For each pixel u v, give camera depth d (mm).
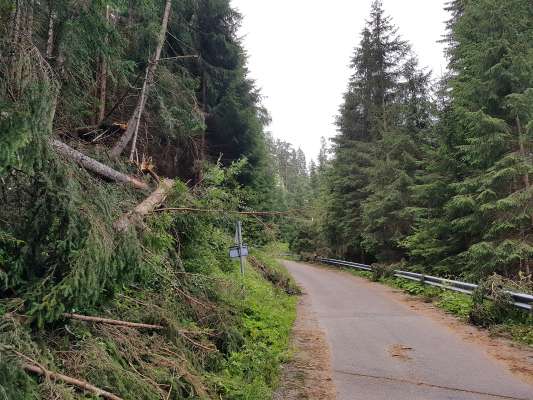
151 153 14352
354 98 30234
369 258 30531
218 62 17859
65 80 6320
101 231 3963
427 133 24453
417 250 18125
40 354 3490
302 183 84125
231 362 6062
